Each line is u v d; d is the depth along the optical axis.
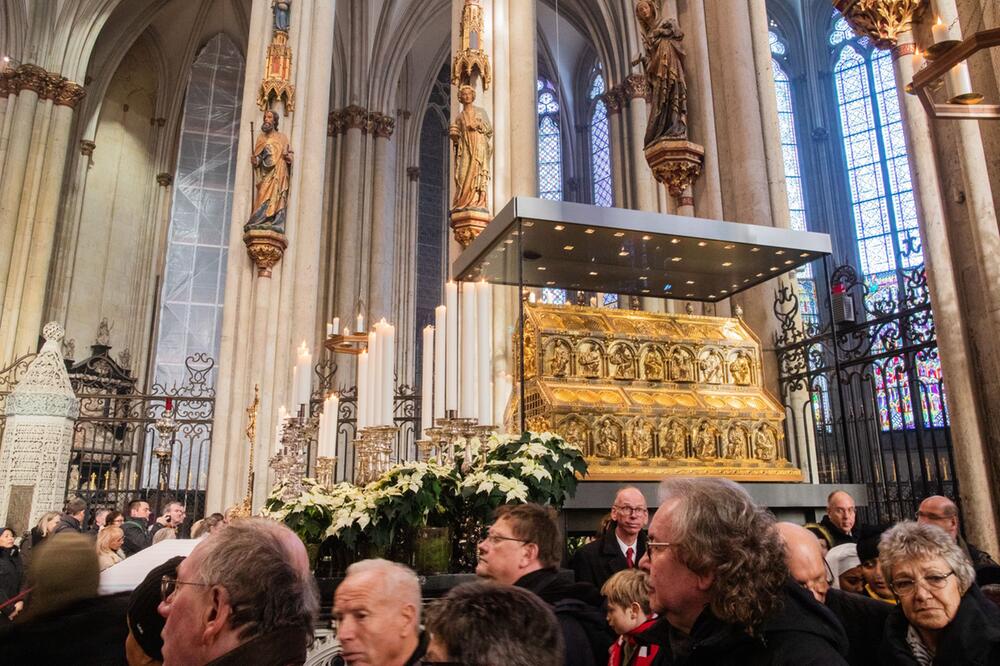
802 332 8.48
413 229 28.12
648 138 9.05
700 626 1.85
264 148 13.19
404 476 4.26
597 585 4.56
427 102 29.75
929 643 2.67
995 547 5.06
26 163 20.30
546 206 6.35
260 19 14.73
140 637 1.89
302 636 1.64
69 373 19.47
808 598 1.82
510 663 1.50
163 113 26.08
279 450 5.67
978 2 4.92
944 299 5.74
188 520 17.70
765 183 8.75
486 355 4.60
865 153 27.50
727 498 1.86
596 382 7.02
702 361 7.50
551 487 4.50
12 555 7.40
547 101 31.31
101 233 23.77
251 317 12.85
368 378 5.06
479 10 12.56
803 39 29.44
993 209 5.10
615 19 26.09
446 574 4.09
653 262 7.80
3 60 20.45
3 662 2.08
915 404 7.24
